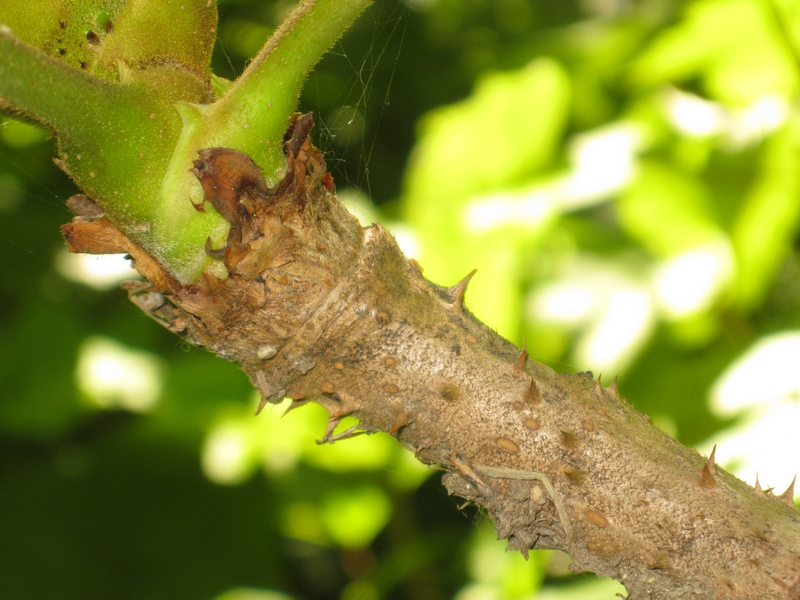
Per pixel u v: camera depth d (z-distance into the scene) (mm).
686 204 553
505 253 548
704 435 525
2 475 809
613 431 338
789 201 546
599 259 588
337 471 739
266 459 738
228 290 333
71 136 316
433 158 593
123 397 679
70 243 335
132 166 323
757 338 533
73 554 760
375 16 988
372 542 986
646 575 333
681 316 548
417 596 832
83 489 792
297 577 1018
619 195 569
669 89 613
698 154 566
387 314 337
